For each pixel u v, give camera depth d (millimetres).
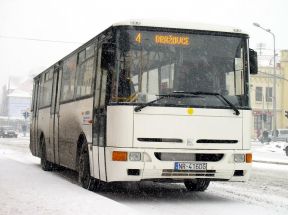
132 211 8180
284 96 77312
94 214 7828
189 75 10883
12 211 7926
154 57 10820
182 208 10156
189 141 10648
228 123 10898
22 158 25312
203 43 11078
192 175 10648
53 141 16391
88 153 12227
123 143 10453
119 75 10703
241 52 11250
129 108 10523
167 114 10617
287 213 9656
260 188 14086
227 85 11055
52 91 17125
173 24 11000
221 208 10211
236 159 10852
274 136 56469
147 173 10469
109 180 10711
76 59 14094
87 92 12578
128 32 10836
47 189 10797
